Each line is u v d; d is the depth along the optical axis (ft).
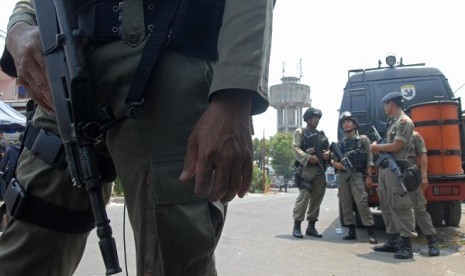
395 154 15.66
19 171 4.49
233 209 33.12
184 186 3.45
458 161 19.01
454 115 19.03
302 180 20.13
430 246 15.96
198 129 3.22
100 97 3.65
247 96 3.14
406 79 23.32
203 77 3.61
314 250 16.52
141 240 3.56
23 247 4.39
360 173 19.35
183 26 3.53
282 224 24.67
